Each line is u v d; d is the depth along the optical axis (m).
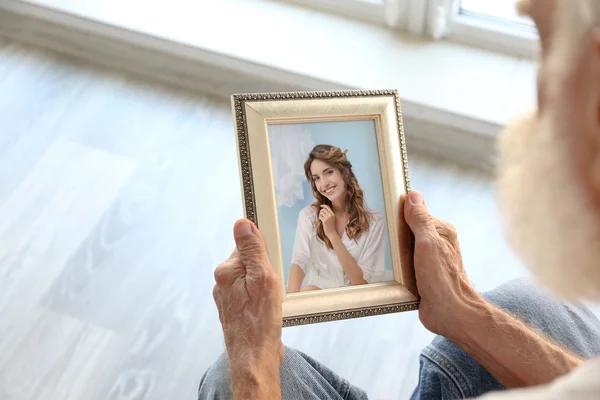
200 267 1.30
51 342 1.19
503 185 0.48
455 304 0.71
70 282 1.26
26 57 1.59
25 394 1.14
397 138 0.76
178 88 1.57
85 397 1.14
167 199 1.38
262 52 1.45
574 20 0.35
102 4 1.52
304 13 1.52
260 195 0.72
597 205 0.37
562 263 0.40
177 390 1.16
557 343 0.74
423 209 0.73
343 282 0.74
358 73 1.42
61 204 1.36
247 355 0.68
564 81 0.36
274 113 0.73
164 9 1.52
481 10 1.43
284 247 0.73
